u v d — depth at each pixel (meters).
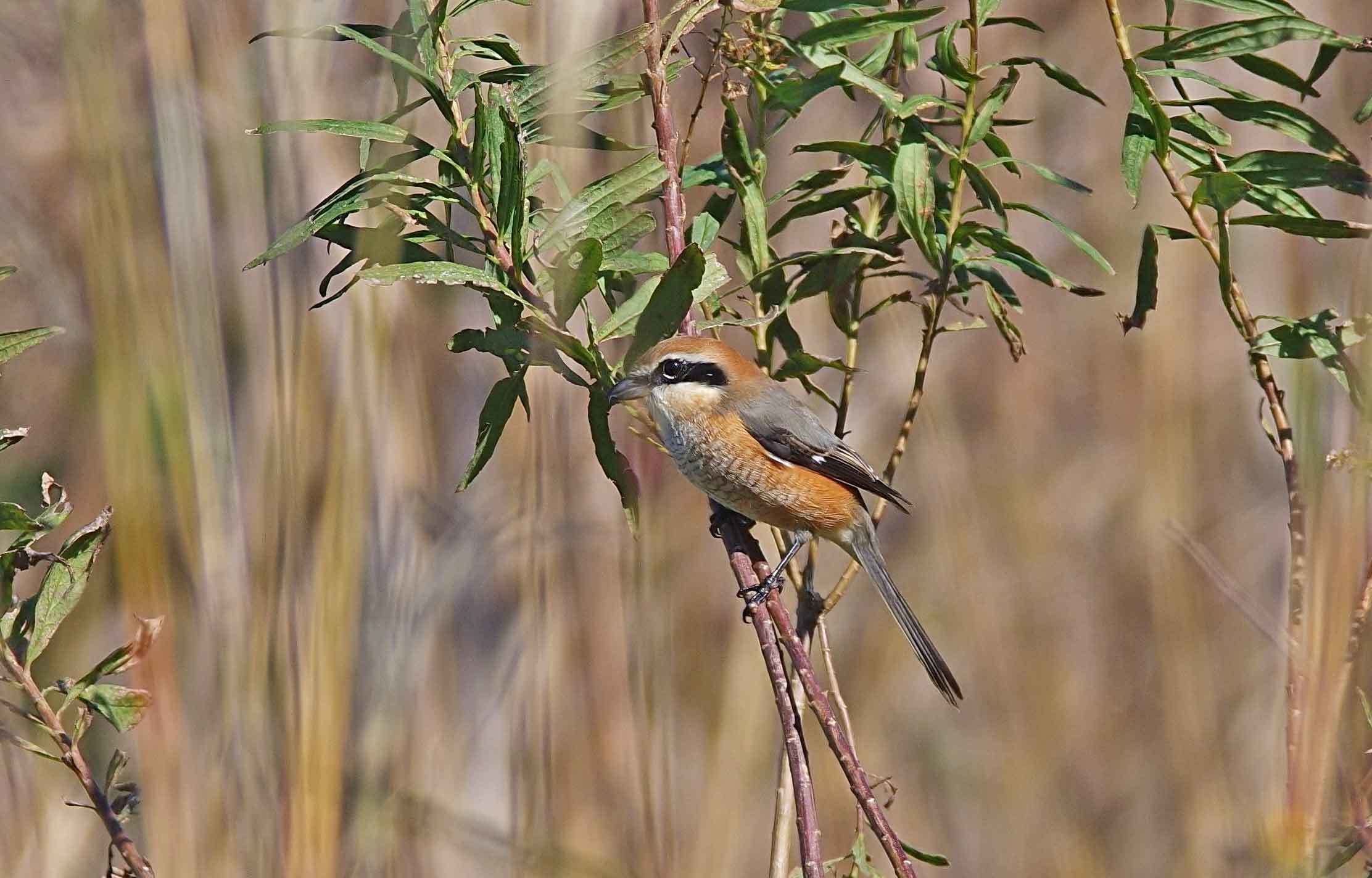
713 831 10.45
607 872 8.02
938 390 13.02
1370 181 6.40
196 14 7.23
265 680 6.68
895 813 12.18
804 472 8.27
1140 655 12.46
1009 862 11.77
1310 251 8.16
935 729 12.48
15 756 7.89
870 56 7.52
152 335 6.88
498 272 6.24
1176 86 6.82
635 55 6.40
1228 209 6.39
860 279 7.56
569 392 8.29
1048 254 13.53
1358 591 5.46
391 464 7.29
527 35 7.23
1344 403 6.03
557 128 6.52
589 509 8.53
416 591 7.42
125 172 7.15
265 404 7.05
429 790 7.73
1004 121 7.17
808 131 11.37
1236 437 13.06
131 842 5.53
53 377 10.15
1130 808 11.70
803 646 7.05
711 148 10.37
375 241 6.11
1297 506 6.27
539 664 8.07
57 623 5.55
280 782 6.68
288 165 7.09
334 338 7.01
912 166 6.67
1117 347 13.41
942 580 12.60
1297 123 6.56
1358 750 5.61
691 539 11.80
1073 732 12.14
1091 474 13.21
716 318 7.12
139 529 6.76
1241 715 10.93
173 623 6.76
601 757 8.37
